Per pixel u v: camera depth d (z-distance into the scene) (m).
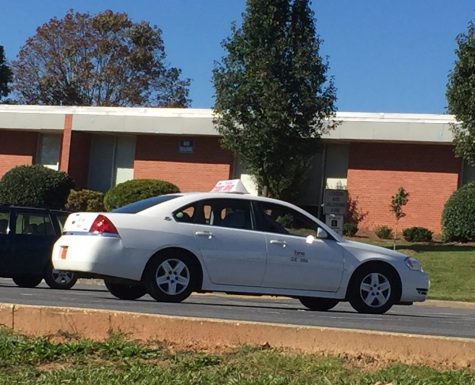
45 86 55.66
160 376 5.77
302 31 26.34
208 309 9.98
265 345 6.82
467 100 24.19
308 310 11.87
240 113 26.36
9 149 37.28
